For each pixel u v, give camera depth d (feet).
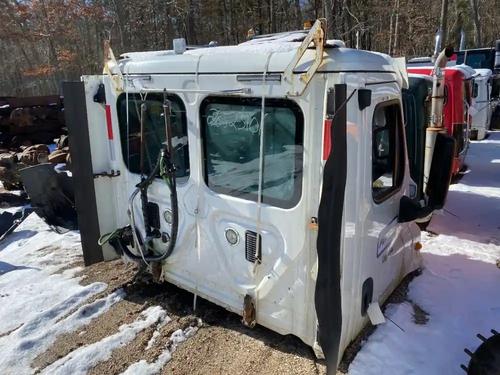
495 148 39.99
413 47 78.59
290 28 90.89
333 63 8.38
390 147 11.09
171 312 13.10
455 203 24.20
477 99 42.73
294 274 9.94
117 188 14.32
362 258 10.12
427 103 14.61
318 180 8.96
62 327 12.54
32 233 20.65
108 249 14.96
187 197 11.73
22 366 11.12
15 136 40.42
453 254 17.21
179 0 89.61
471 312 12.97
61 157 28.63
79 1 98.68
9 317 13.33
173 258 12.69
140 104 12.59
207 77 10.39
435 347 11.32
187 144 11.40
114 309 13.39
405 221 12.05
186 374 10.59
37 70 101.40
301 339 10.43
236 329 12.17
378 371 10.39
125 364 10.98
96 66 104.73
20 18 100.27
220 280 11.62
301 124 9.00
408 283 14.60
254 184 10.19
